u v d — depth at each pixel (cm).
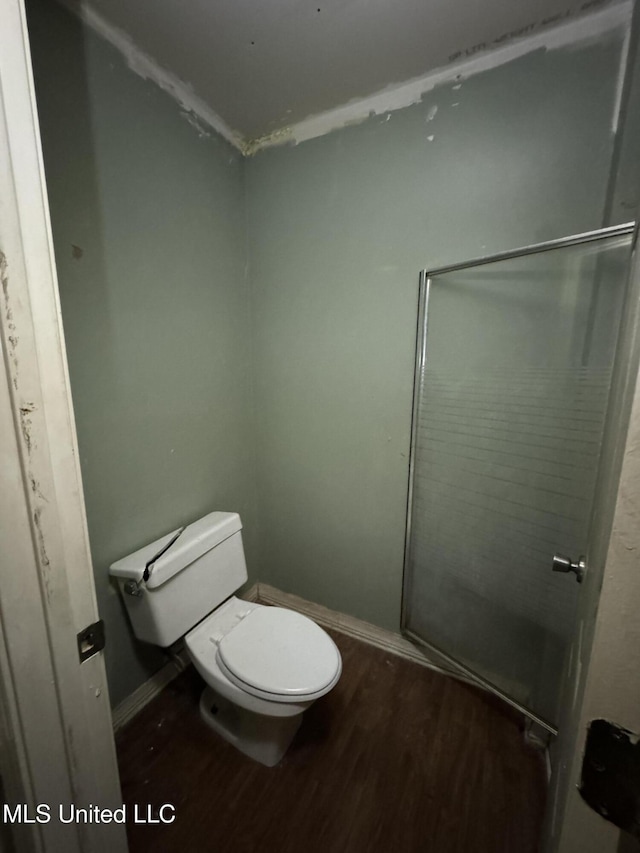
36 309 47
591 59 94
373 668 146
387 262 130
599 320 98
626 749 32
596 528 61
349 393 146
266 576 186
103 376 104
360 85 119
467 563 130
